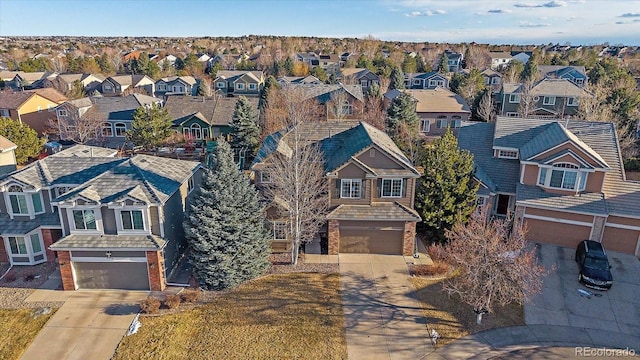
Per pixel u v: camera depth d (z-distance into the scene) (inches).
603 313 956.0
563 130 1298.0
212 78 4111.7
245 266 1062.4
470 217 1210.0
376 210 1194.6
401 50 6668.3
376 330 911.0
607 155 1290.6
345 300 1010.1
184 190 1249.4
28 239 1155.3
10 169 1654.8
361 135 1288.1
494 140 1454.2
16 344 885.8
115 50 7086.6
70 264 1048.2
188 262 1191.6
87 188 1044.5
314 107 2336.4
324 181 1238.9
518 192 1284.4
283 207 1166.3
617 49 6692.9
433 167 1227.9
